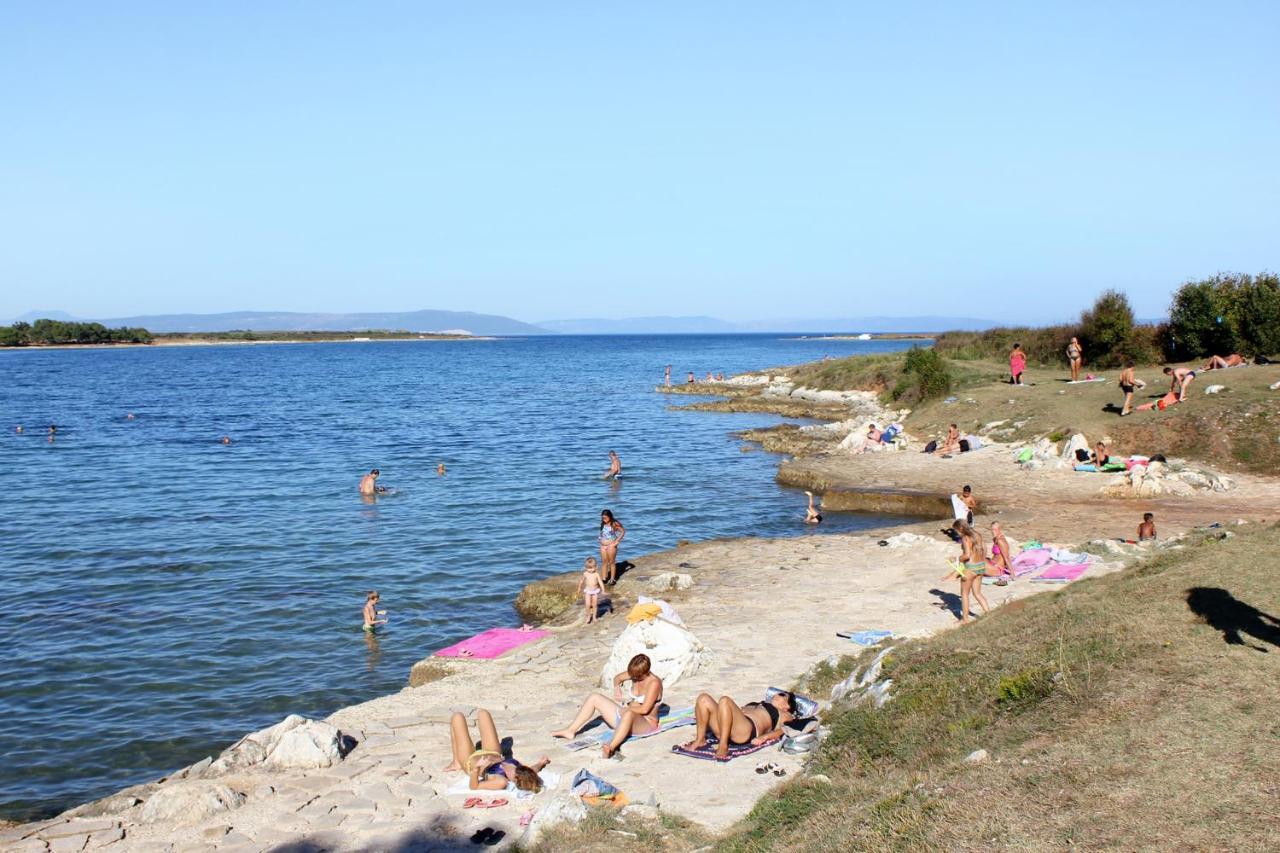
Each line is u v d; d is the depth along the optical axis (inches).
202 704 661.3
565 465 1754.4
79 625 825.5
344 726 550.6
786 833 358.0
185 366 6190.9
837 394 2819.9
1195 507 1106.1
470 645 716.7
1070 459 1380.4
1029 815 308.2
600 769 466.9
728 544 1048.2
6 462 1781.5
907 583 841.5
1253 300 1886.1
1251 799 292.2
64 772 563.5
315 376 4977.9
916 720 434.9
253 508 1343.5
